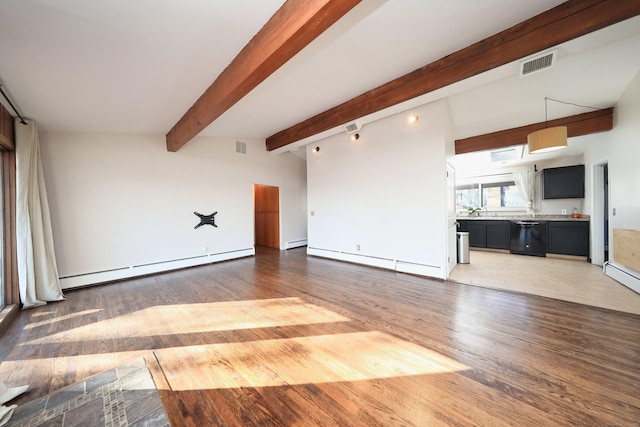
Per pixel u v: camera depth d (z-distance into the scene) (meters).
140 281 4.01
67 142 3.63
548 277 3.89
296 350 2.00
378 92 3.65
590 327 2.26
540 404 1.40
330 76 3.22
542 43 2.30
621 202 3.53
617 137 3.70
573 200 5.72
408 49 2.73
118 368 1.81
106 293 3.46
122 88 2.67
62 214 3.59
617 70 3.08
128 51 2.07
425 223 4.00
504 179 6.65
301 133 5.16
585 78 3.27
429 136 3.90
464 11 2.19
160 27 1.85
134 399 1.50
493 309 2.72
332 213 5.47
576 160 5.60
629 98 3.32
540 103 3.95
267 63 2.08
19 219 2.95
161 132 4.42
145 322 2.54
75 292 3.51
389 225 4.46
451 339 2.11
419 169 4.04
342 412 1.38
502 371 1.69
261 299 3.13
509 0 2.11
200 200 5.09
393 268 4.43
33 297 3.00
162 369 1.79
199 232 5.07
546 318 2.46
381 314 2.63
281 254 6.23
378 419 1.33
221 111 2.97
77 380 1.69
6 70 2.06
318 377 1.67
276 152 6.45
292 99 3.86
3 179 2.94
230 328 2.38
